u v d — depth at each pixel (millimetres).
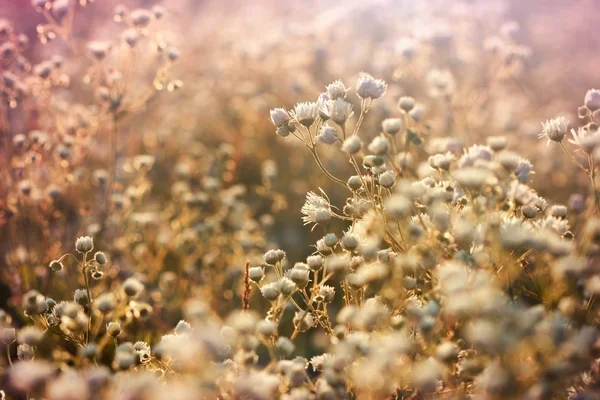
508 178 480
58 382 415
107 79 718
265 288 478
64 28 708
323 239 499
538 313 425
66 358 547
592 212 545
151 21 709
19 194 658
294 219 790
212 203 783
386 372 439
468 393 452
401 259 476
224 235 732
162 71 711
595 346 436
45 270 640
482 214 467
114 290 613
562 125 501
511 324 419
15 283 641
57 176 694
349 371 453
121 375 441
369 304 469
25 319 605
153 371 471
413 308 459
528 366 425
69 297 633
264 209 811
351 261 495
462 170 466
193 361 432
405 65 825
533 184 723
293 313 642
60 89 845
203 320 472
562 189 711
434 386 435
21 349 472
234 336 447
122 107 707
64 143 690
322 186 797
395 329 465
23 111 762
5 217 660
